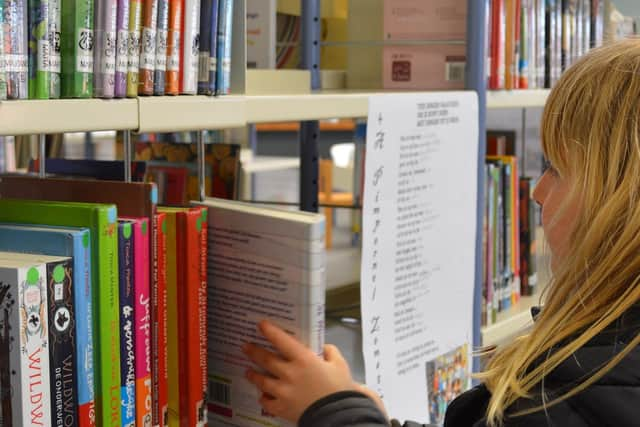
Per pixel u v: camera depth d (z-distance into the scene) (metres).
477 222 1.68
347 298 2.03
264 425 1.06
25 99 0.82
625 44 1.03
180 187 1.50
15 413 0.82
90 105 0.88
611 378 0.88
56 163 1.28
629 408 0.85
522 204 2.17
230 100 1.06
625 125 0.96
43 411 0.84
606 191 0.97
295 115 1.20
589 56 1.04
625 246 0.94
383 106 1.36
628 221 0.95
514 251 2.11
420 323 1.51
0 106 0.79
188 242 1.02
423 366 1.53
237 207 1.06
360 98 1.33
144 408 0.99
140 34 0.95
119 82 0.91
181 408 1.04
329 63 2.07
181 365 1.04
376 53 1.88
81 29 0.87
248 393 1.07
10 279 0.81
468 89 1.66
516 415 0.92
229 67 1.08
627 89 0.97
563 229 1.02
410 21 1.76
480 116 1.65
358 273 2.23
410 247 1.46
